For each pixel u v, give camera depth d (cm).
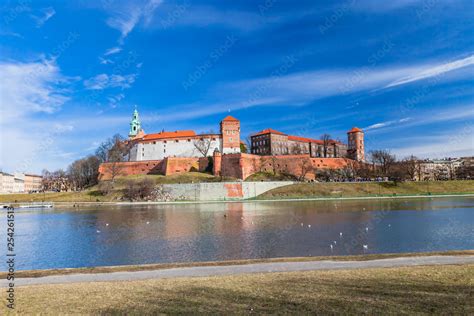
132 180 11562
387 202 8775
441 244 3434
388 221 5197
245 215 6238
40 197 11156
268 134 16150
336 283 1525
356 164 14325
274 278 1652
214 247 3394
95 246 3647
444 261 2006
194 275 1800
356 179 12762
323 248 3291
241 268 1936
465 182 12062
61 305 1290
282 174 12569
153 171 13200
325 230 4416
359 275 1669
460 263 1939
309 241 3659
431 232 4153
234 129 14212
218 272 1853
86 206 9275
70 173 16175
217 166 12344
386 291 1384
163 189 10706
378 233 4125
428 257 2130
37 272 1936
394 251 3128
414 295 1327
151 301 1322
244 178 11919
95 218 6362
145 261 2898
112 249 3444
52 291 1498
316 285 1500
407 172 13138
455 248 3241
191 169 13000
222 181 11256
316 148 17925
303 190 10788
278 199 10131
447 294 1330
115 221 5809
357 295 1342
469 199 9512
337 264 1984
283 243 3556
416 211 6581
